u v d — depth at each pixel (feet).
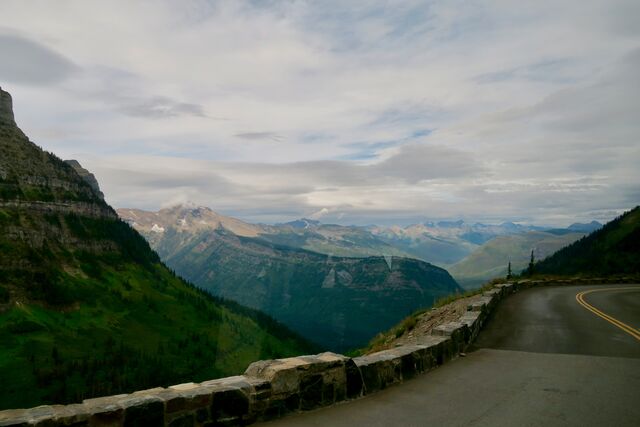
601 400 22.57
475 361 33.09
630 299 85.97
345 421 19.19
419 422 19.20
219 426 17.30
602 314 61.67
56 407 14.57
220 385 18.03
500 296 86.63
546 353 35.78
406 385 25.75
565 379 27.09
